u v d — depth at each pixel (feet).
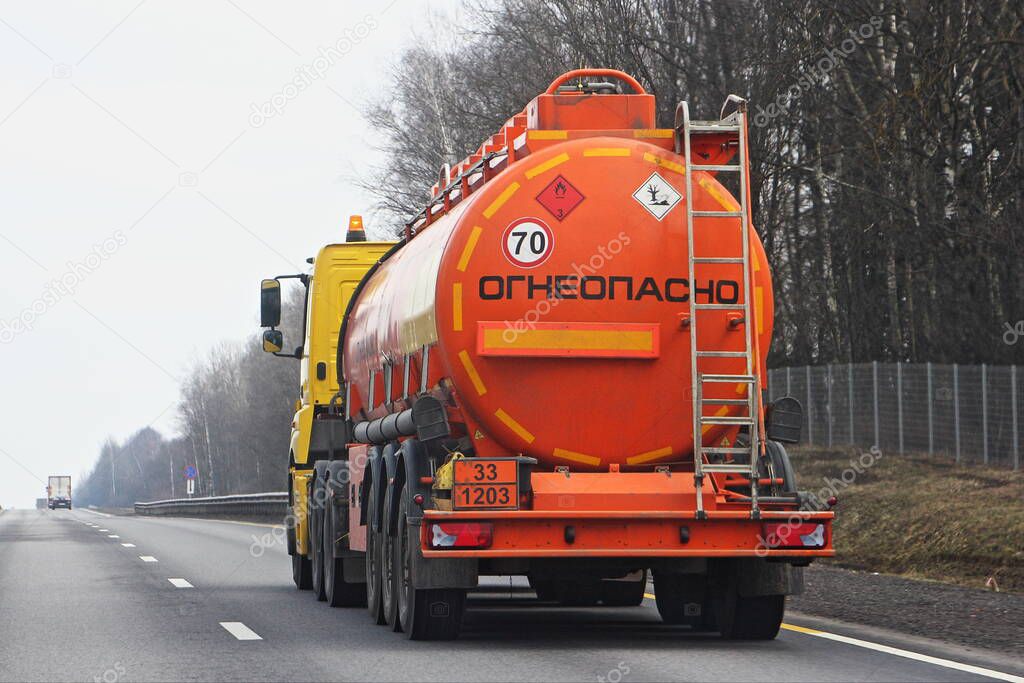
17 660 37.81
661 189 41.86
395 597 45.06
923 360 127.65
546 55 129.90
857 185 120.67
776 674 34.24
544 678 33.68
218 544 105.81
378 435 53.52
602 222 41.57
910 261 124.98
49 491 526.98
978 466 94.94
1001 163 108.17
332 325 72.33
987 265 110.83
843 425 116.98
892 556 72.28
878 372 111.75
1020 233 102.12
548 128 42.70
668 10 120.06
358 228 75.20
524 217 41.42
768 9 112.27
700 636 44.06
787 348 150.92
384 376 53.31
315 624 47.96
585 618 50.80
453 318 41.22
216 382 508.53
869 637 43.16
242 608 54.34
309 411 71.36
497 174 42.80
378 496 48.32
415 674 34.58
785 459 41.29
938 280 117.80
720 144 42.14
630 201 41.73
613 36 119.14
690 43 119.55
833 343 148.46
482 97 148.87
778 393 127.75
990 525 70.28
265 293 75.51
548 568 41.47
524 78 134.10
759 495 40.83
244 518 186.19
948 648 40.19
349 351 63.82
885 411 110.63
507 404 41.24
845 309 144.46
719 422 40.70
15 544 106.83
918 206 111.34
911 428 106.73
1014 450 94.12
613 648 40.34
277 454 390.01
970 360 112.88
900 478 94.79
